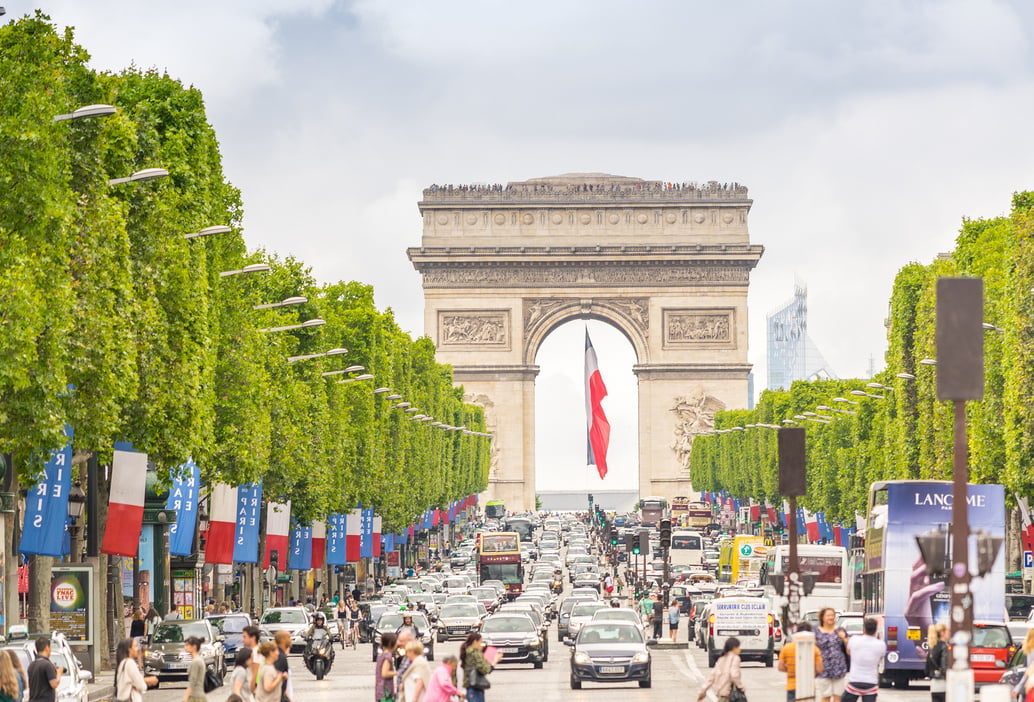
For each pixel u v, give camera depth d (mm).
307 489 149625
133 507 93688
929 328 157250
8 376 69188
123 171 85875
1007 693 45000
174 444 95000
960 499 49562
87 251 78562
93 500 101750
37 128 71250
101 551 93500
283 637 60531
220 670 104375
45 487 86250
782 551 138875
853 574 125188
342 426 166500
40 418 72875
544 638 122750
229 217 119625
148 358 90812
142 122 92375
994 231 146000
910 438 168375
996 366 133125
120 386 80438
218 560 124125
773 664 119125
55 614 96938
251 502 131000
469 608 145750
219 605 143500
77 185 79812
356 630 165750
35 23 75000
